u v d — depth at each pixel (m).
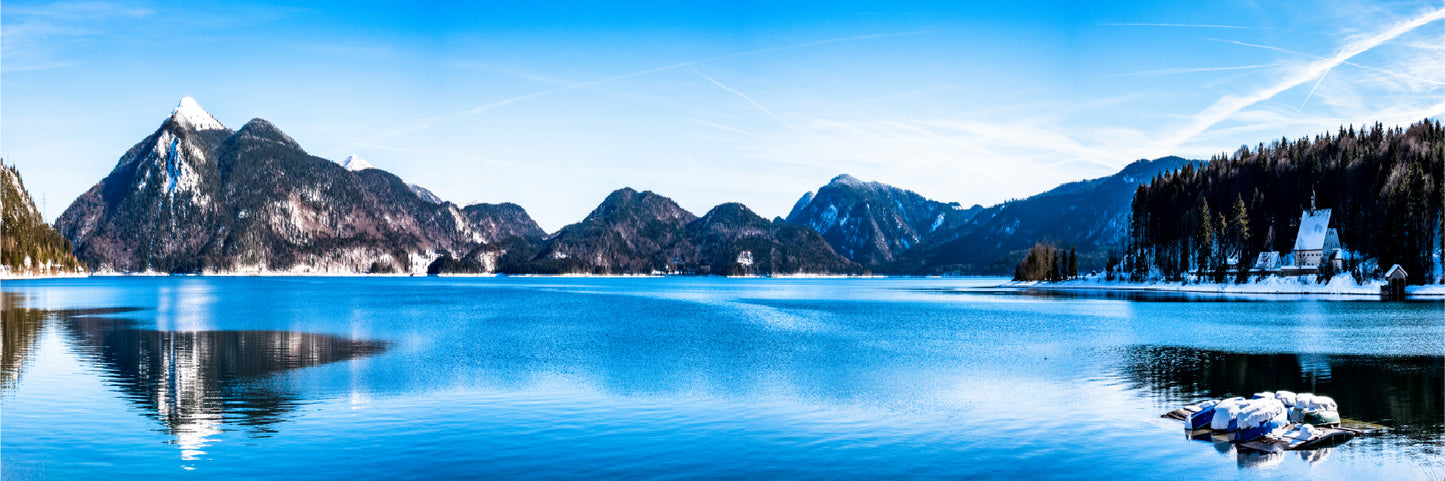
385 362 57.03
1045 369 52.81
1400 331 80.38
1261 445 31.08
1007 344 69.75
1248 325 89.62
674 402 40.47
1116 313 115.25
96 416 37.09
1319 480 27.02
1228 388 44.66
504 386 45.56
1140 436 32.75
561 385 45.94
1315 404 34.09
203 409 38.81
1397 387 44.69
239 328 88.00
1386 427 33.88
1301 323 92.31
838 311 128.25
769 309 136.12
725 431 34.03
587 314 119.44
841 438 32.75
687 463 29.17
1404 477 27.20
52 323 94.00
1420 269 181.25
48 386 45.84
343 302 160.62
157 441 32.28
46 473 27.95
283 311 123.50
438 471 28.19
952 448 31.17
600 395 42.47
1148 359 58.06
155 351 64.38
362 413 37.75
